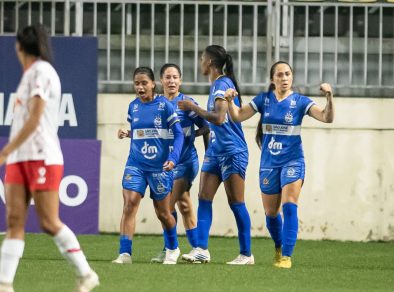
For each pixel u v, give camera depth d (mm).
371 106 38344
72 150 37250
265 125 27469
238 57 39125
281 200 27734
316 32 39562
